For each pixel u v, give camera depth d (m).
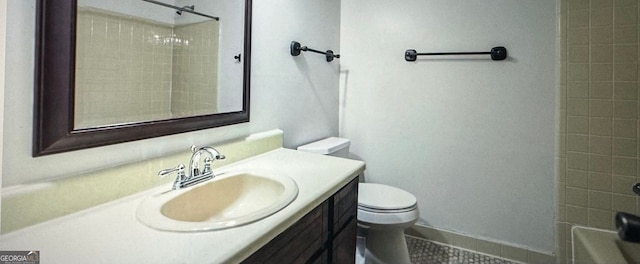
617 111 1.56
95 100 0.83
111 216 0.77
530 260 1.84
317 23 1.95
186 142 1.12
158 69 1.02
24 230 0.69
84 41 0.80
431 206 2.11
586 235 1.52
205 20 1.18
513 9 1.79
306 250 0.91
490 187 1.93
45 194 0.72
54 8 0.73
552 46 1.71
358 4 2.23
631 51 1.52
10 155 0.69
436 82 2.03
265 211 0.79
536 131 1.78
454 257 1.94
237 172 1.15
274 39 1.56
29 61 0.70
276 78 1.59
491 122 1.89
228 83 1.29
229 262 0.60
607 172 1.60
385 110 2.19
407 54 2.07
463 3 1.91
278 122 1.63
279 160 1.36
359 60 2.25
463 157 1.99
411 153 2.14
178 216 0.91
